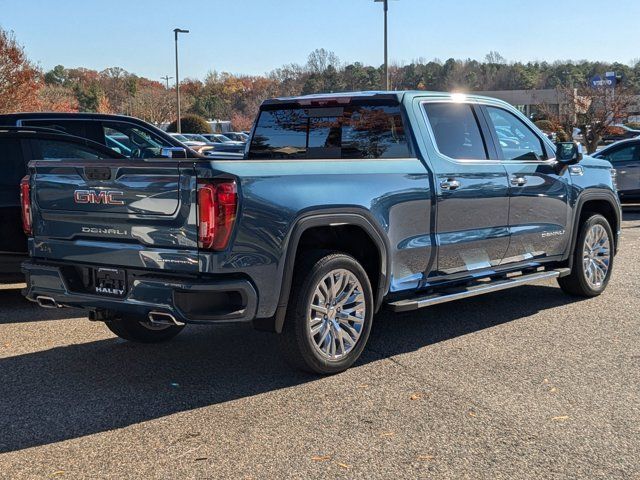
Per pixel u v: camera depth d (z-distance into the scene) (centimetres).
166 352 577
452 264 601
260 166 461
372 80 10206
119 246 470
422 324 662
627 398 470
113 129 920
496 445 399
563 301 754
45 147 733
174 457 385
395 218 543
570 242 728
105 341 610
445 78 11325
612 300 755
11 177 711
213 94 11844
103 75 11781
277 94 9875
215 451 392
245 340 614
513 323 663
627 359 552
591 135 3014
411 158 572
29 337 622
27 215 520
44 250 512
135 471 369
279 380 506
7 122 863
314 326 500
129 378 512
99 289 486
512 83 10981
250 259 451
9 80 2980
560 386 492
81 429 421
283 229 464
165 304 442
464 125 624
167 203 447
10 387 493
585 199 739
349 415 441
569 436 411
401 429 420
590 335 620
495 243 639
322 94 643
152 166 451
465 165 606
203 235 436
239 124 8894
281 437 410
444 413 445
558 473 367
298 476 363
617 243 798
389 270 541
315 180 490
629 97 3028
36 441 405
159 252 452
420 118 587
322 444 400
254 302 454
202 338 620
